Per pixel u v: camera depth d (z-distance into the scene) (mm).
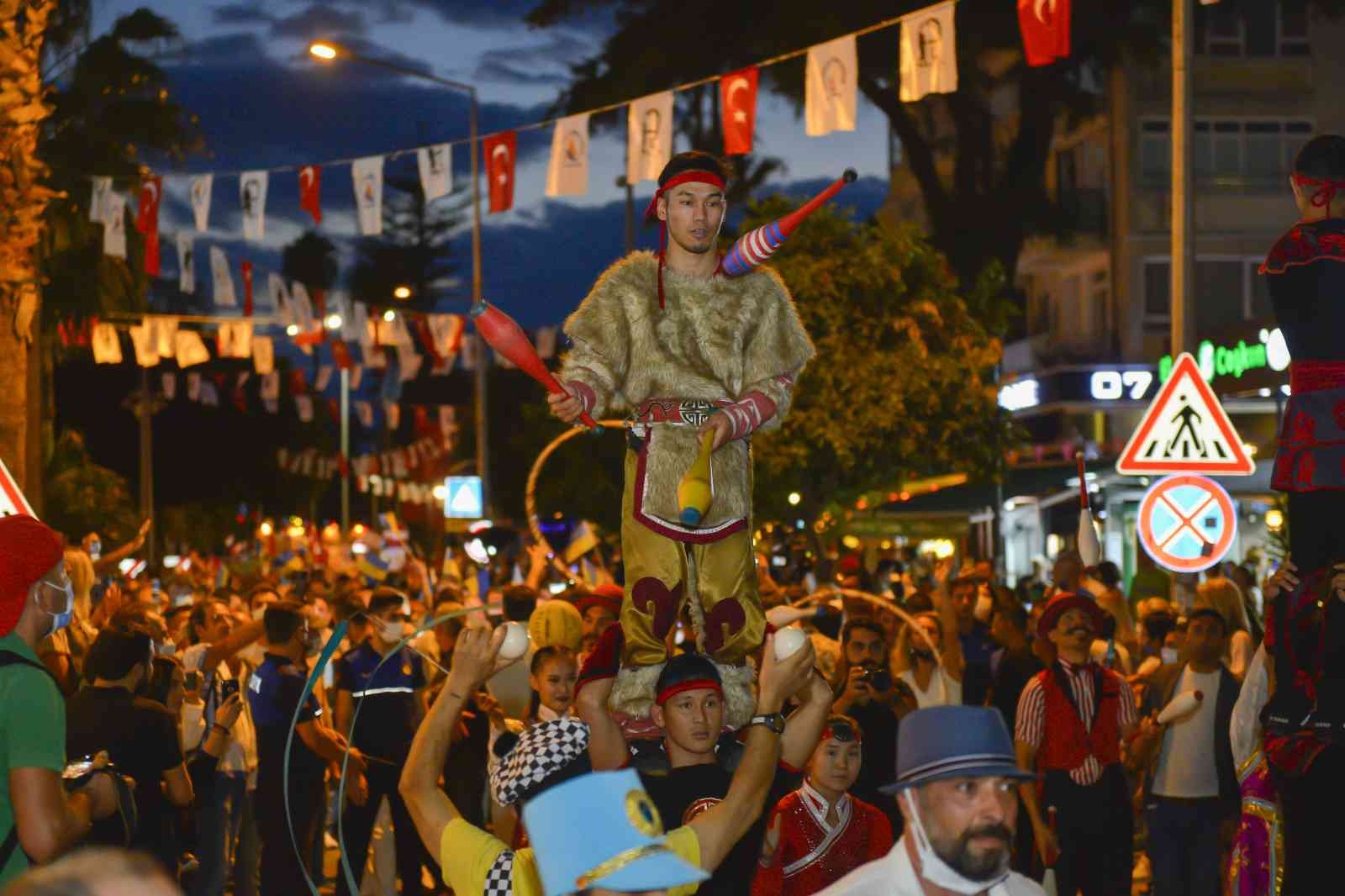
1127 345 39844
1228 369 26812
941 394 28203
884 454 28828
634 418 5113
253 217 17609
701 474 4867
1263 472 23891
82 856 2145
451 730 4523
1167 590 15164
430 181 16188
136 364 55250
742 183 30406
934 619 10555
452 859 4359
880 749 8398
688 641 5285
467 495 29578
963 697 12234
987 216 33000
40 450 10734
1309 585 5340
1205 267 39594
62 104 28328
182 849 7602
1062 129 42562
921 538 35219
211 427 59000
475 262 29547
